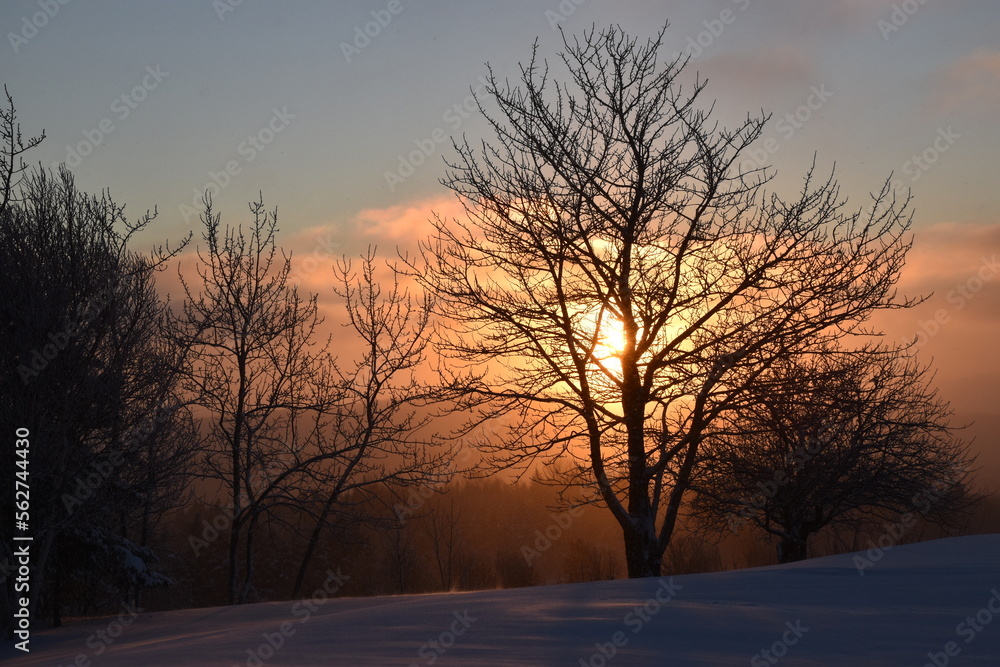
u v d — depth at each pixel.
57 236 15.55
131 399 16.05
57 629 15.27
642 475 18.41
